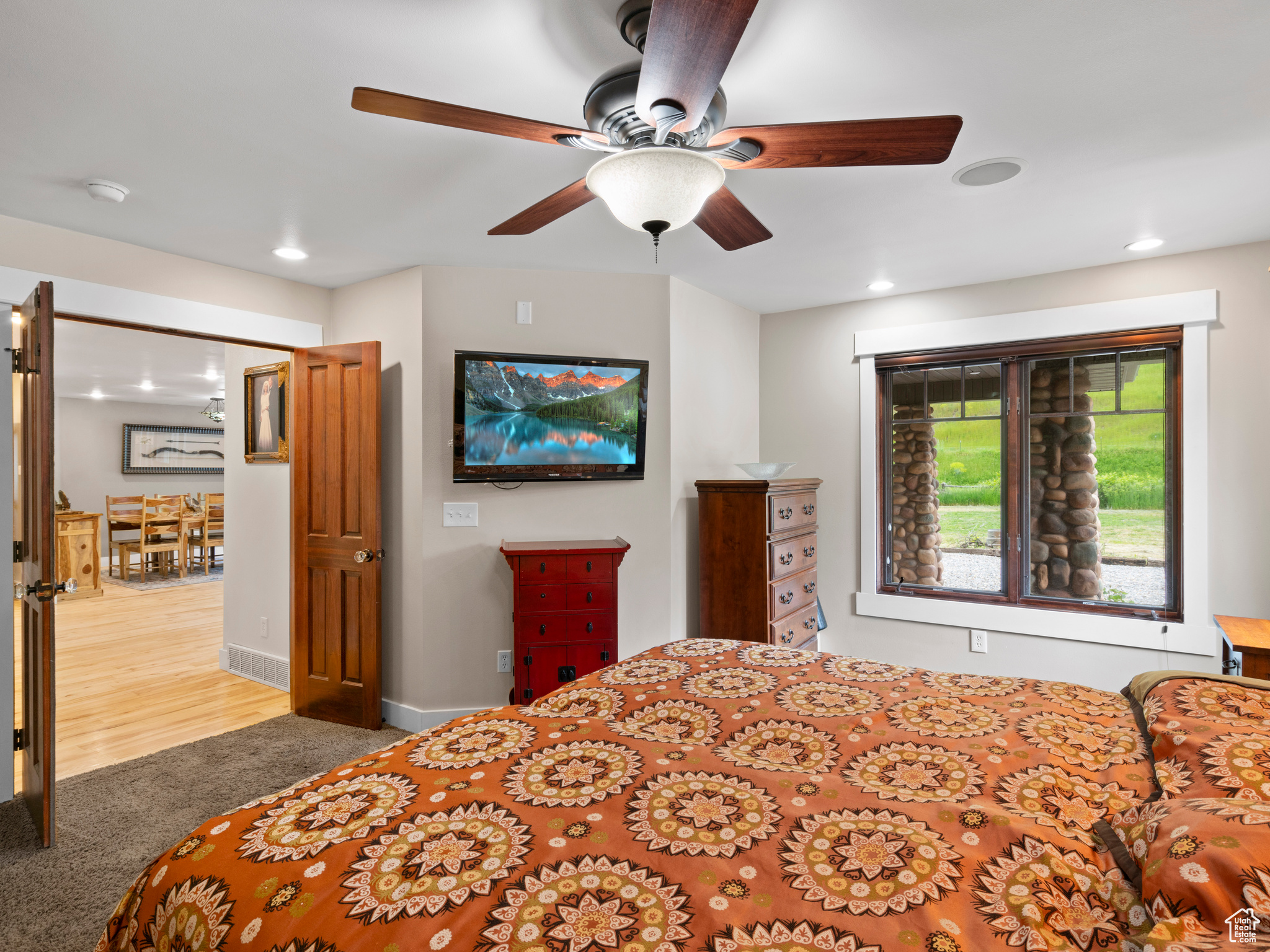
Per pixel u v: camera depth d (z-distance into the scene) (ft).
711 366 12.26
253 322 10.78
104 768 9.38
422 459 10.50
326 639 11.23
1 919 6.19
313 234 9.07
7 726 8.63
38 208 8.06
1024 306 11.02
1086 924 2.64
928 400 12.26
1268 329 9.25
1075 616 10.53
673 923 2.62
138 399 28.99
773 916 2.65
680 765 4.05
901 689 5.49
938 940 2.51
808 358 13.29
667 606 11.08
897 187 7.50
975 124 6.16
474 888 2.84
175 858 3.32
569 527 10.96
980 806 3.49
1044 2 4.52
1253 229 8.87
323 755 9.79
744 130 4.46
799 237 9.17
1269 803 2.79
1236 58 5.16
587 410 10.68
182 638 16.74
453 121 4.60
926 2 4.51
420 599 10.53
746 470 11.45
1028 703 5.05
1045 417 11.14
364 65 5.26
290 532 12.14
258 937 2.72
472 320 10.64
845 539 12.84
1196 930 2.24
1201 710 4.12
